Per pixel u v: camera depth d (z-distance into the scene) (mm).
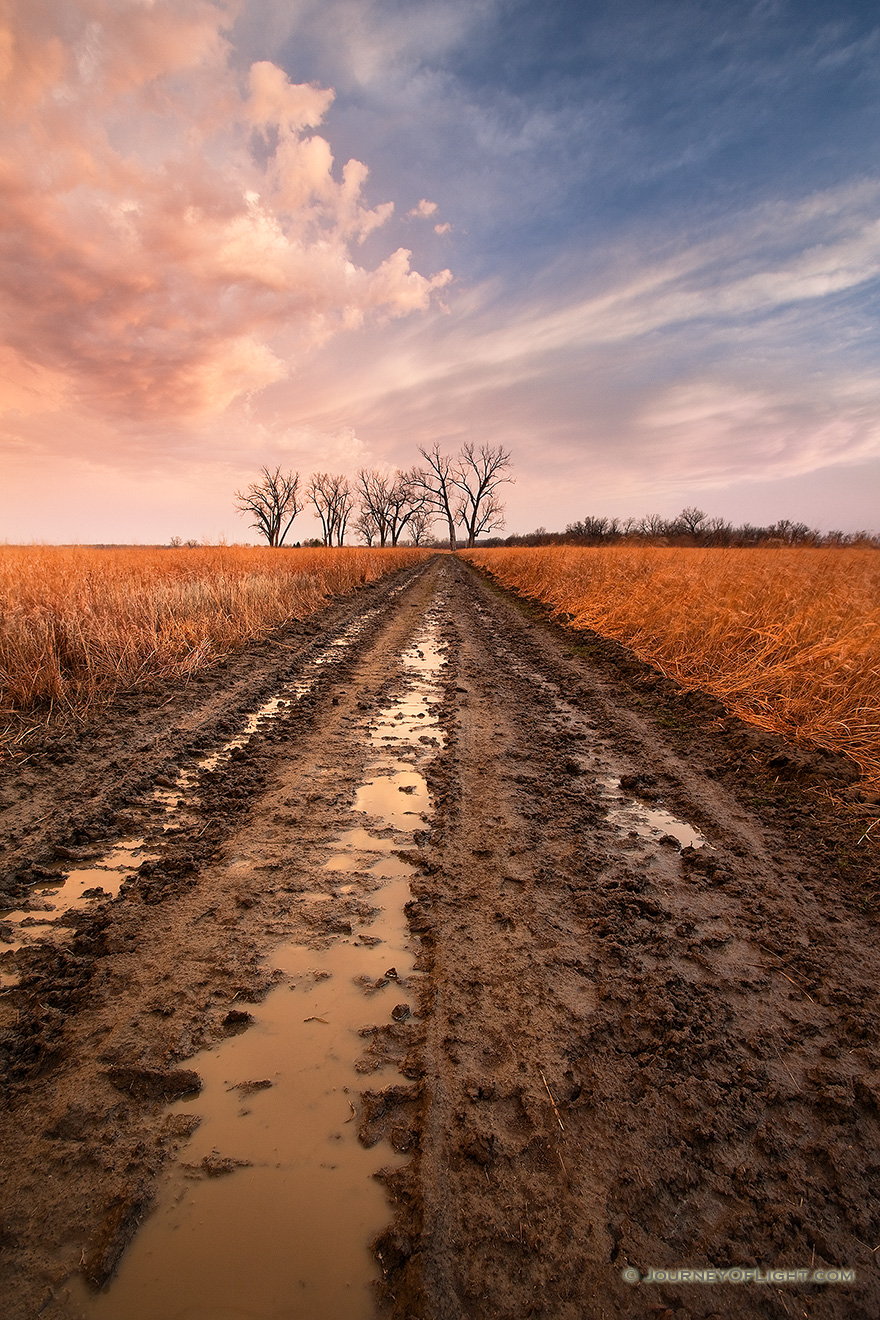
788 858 3182
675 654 7301
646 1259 1345
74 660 5867
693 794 3961
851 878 2986
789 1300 1284
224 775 4074
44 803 3508
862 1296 1295
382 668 7555
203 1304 1248
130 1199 1447
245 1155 1563
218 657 7227
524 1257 1339
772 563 14391
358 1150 1586
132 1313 1229
